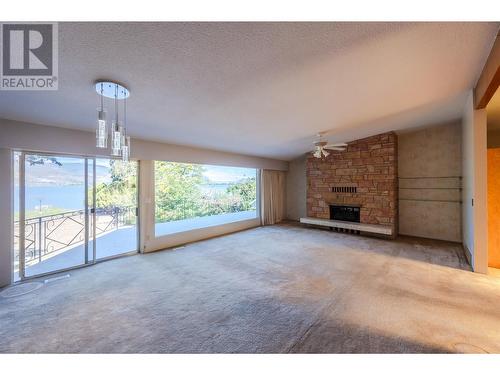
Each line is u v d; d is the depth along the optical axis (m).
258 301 2.48
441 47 2.09
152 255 4.17
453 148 4.98
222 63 1.98
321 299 2.51
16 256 3.15
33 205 3.29
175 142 4.59
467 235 3.93
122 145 2.10
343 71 2.35
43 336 1.90
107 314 2.24
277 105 3.10
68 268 3.46
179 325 2.05
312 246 4.68
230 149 5.64
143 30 1.48
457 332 1.92
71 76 1.94
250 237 5.54
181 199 6.48
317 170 6.73
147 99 2.52
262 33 1.64
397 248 4.47
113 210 4.15
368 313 2.22
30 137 3.02
